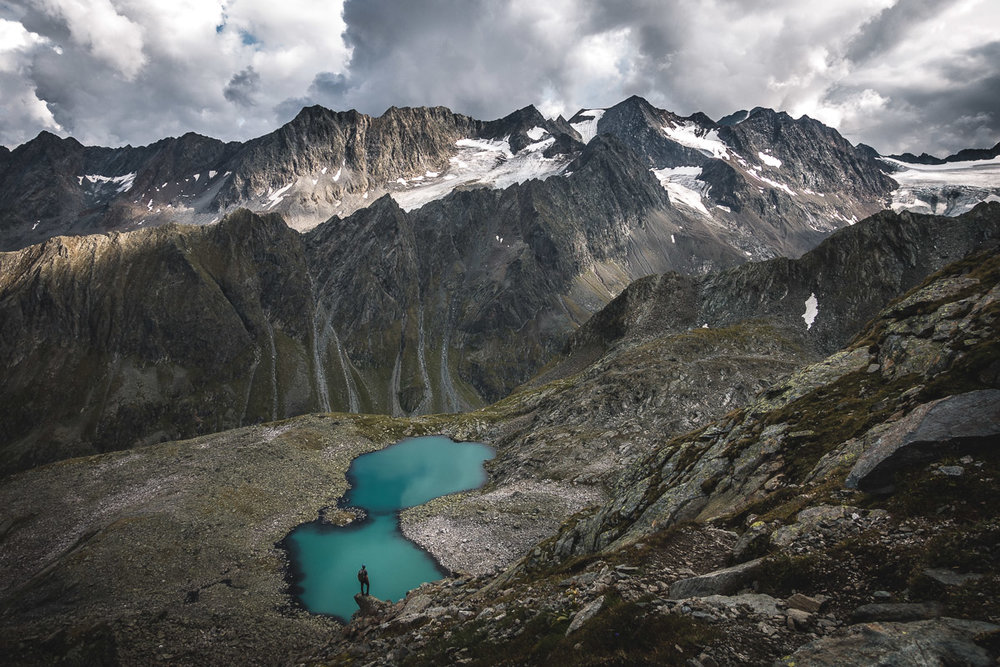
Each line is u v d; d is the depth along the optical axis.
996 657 9.95
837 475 22.33
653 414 102.50
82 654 48.16
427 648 23.36
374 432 126.88
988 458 16.53
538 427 116.75
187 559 65.25
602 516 39.34
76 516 78.69
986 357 22.50
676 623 14.94
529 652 17.59
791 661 11.80
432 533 75.00
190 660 47.91
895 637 11.24
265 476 92.94
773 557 17.28
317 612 56.88
